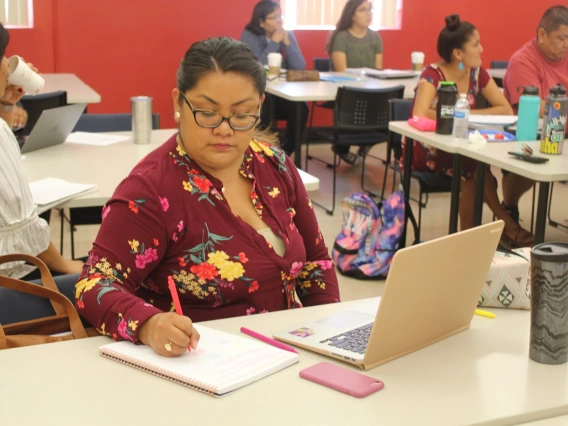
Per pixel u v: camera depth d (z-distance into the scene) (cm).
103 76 626
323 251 187
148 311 138
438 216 473
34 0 591
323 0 670
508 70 418
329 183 553
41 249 217
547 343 135
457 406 119
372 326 143
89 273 150
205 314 163
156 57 636
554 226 457
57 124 298
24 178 212
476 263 145
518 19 727
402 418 115
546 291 133
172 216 156
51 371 129
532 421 119
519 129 336
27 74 256
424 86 392
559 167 280
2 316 157
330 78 537
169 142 163
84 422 112
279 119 577
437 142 332
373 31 612
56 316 157
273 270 164
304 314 158
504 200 432
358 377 127
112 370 130
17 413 115
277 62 533
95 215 319
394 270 126
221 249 159
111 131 356
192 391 123
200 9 638
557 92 298
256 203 167
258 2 600
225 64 148
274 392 122
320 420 114
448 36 387
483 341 146
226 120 150
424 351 141
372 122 465
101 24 615
